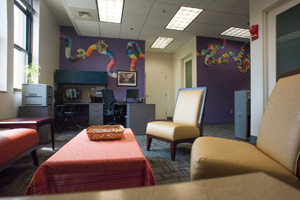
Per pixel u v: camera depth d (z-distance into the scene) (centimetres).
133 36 523
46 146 266
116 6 373
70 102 490
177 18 421
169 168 181
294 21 230
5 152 125
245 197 29
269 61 262
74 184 85
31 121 193
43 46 384
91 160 88
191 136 216
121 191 30
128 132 162
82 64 511
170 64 717
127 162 91
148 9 375
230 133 394
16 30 320
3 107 253
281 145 83
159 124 230
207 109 532
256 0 276
